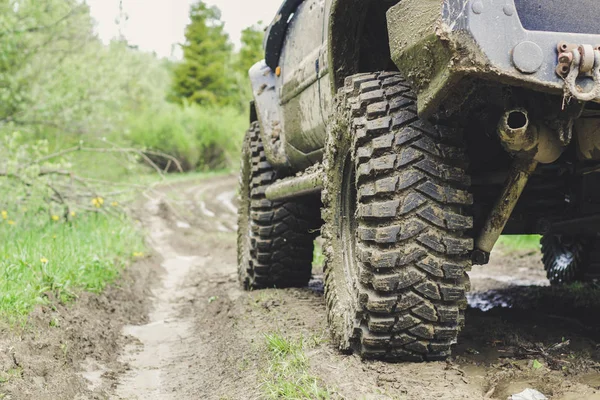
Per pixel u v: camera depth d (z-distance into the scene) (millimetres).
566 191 4172
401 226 3205
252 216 6355
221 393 3629
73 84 14070
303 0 5234
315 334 4082
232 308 5793
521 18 2883
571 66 2766
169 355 4977
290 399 2949
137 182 15617
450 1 2824
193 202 24062
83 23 14906
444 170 3240
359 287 3363
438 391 2926
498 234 3504
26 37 13094
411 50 3084
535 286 6676
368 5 3840
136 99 39156
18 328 4242
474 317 4617
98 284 6312
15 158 9992
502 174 3732
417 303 3217
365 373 3203
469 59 2789
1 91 12945
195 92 55250
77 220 10344
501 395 2912
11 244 7129
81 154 15477
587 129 3295
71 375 3963
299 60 5223
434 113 3277
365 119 3400
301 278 6324
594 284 5914
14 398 3348
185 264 11172
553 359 3373
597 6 2912
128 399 3902
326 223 4059
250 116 6918
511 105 3061
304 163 5465
